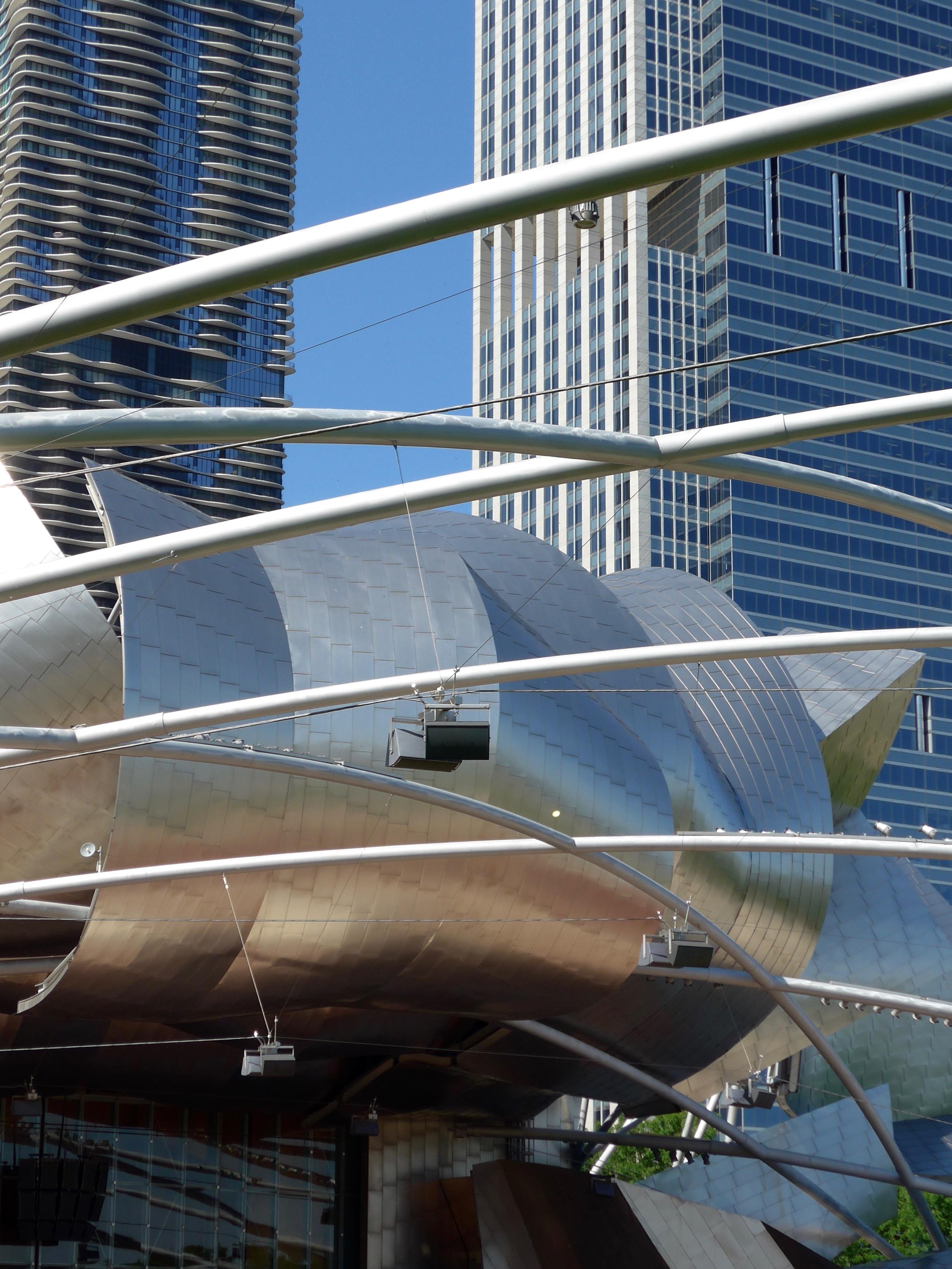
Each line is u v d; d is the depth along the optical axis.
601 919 44.78
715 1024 52.69
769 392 154.50
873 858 61.91
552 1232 52.75
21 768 38.59
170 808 38.78
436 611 44.41
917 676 61.97
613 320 157.00
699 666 54.91
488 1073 52.22
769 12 164.25
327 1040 47.75
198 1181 50.34
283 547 44.19
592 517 155.88
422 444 19.02
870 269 161.75
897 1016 64.06
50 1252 47.53
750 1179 60.72
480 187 11.78
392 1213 53.88
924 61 170.12
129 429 17.84
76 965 39.34
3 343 12.62
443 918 42.84
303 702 28.48
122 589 39.25
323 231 12.03
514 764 43.59
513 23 180.38
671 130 160.62
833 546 154.12
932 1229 60.59
